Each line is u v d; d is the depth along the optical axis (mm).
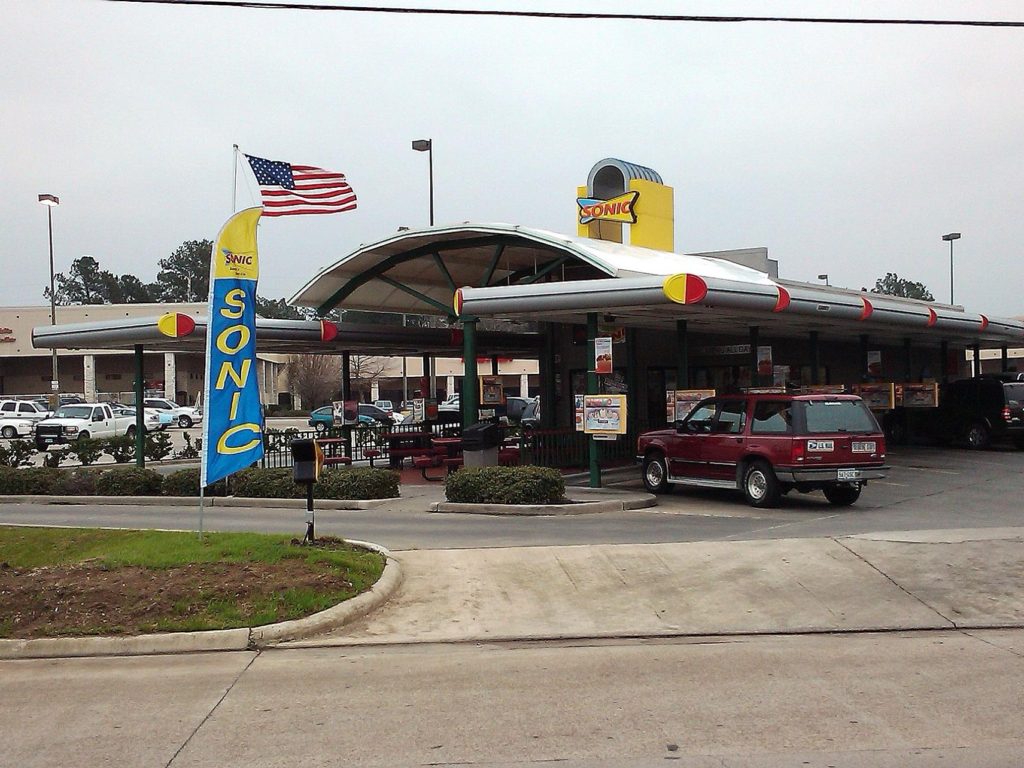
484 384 28688
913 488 19844
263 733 6609
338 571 10688
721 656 8508
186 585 10078
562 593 10664
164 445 32938
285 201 18109
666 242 28422
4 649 8906
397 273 26750
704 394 20141
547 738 6379
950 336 32281
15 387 71188
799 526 14539
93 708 7281
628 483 21047
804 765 5809
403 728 6652
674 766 5828
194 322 23000
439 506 17016
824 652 8594
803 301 20938
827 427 16500
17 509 18797
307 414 70062
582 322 23141
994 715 6719
